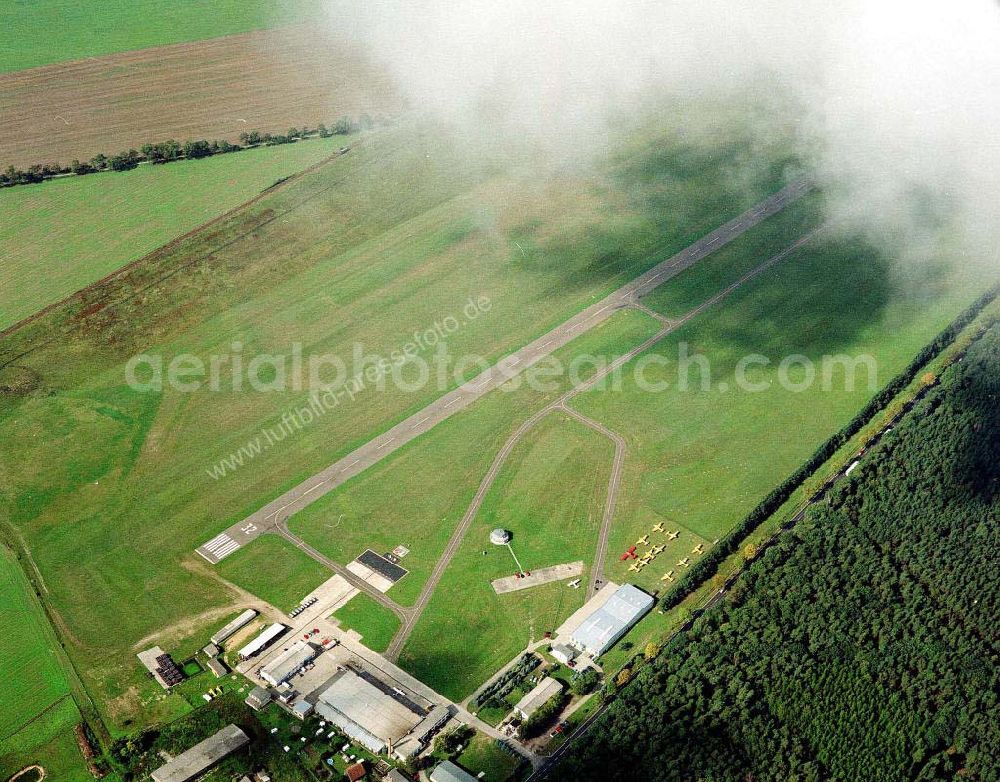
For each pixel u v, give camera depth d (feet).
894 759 624.59
